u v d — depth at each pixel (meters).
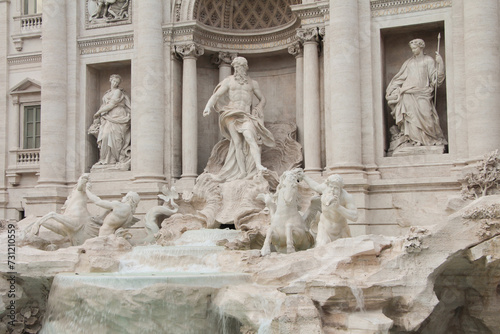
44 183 31.83
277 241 22.11
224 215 27.31
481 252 17.81
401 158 27.03
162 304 18.36
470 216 17.94
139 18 31.03
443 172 26.25
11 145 35.06
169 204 29.06
